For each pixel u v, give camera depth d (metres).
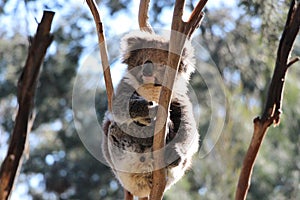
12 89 22.03
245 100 16.75
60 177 24.59
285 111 17.64
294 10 8.16
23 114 5.71
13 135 5.70
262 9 12.70
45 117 23.27
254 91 16.72
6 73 22.16
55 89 22.91
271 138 18.70
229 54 16.94
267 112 8.12
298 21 8.12
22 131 5.70
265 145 19.45
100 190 24.48
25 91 5.71
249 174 8.10
